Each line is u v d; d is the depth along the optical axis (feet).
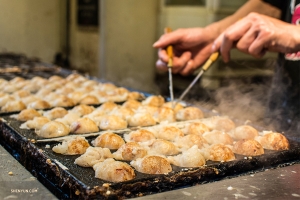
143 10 12.63
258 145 4.13
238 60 11.44
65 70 9.54
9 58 11.43
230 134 4.87
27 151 4.15
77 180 3.27
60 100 6.03
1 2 13.07
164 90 12.34
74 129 4.73
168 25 12.62
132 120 5.18
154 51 13.12
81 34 14.34
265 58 11.75
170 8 12.46
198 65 7.02
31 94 6.74
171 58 6.47
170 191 3.31
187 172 3.53
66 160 3.83
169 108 5.59
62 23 14.24
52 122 4.65
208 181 3.63
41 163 3.84
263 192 3.34
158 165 3.58
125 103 6.02
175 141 4.52
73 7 14.30
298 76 6.20
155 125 5.20
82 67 14.29
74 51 14.48
